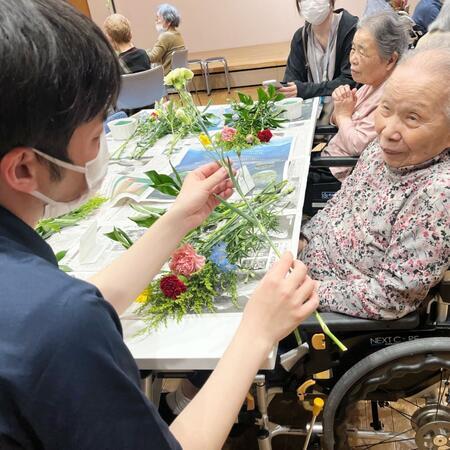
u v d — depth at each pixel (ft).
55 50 1.43
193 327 3.19
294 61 10.12
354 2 20.71
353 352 3.95
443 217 3.29
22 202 1.79
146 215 4.57
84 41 1.52
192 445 1.98
